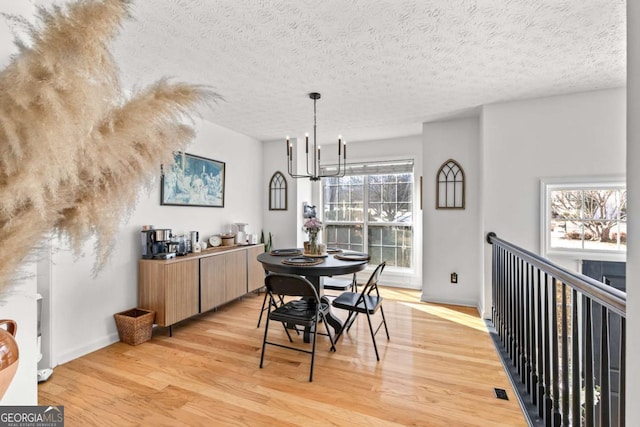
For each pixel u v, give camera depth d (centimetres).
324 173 545
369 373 225
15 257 53
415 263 478
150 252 295
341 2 169
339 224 539
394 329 310
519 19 183
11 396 92
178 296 295
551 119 307
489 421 174
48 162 47
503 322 271
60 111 47
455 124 386
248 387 207
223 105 328
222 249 368
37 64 48
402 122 395
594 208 299
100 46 52
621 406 92
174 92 63
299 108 339
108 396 196
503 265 269
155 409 184
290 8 173
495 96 306
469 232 382
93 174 55
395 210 498
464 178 382
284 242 490
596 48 216
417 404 189
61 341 239
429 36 202
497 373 225
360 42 208
